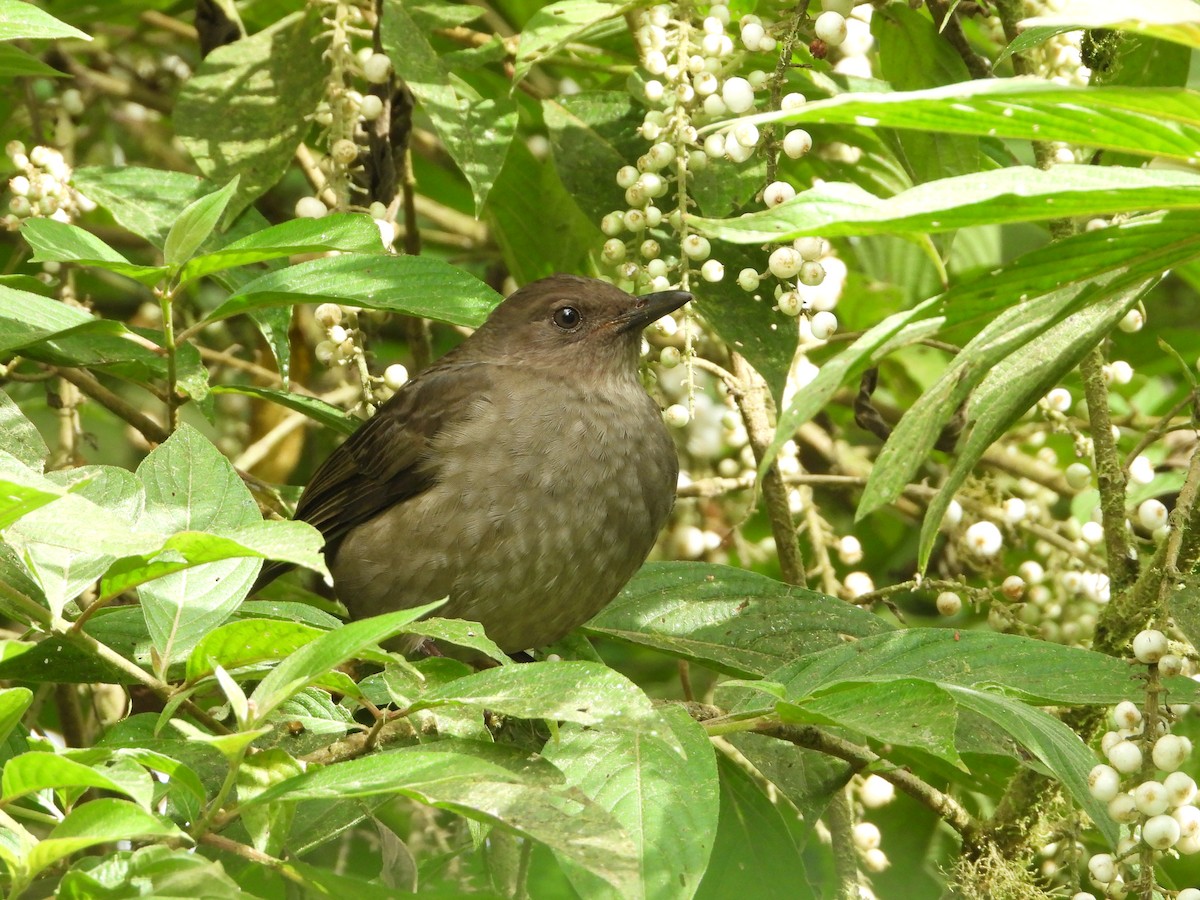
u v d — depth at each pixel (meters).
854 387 12.80
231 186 6.97
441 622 5.05
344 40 8.84
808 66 8.83
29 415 12.65
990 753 7.16
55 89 12.12
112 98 12.68
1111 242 4.75
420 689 5.29
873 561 12.71
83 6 11.55
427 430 9.20
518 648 9.40
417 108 13.34
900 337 5.21
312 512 9.76
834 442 12.25
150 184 8.99
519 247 10.90
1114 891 5.53
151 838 4.68
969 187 4.18
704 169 8.33
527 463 8.95
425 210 13.34
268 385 11.73
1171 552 5.87
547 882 6.74
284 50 9.62
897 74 9.90
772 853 7.38
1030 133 4.17
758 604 8.39
